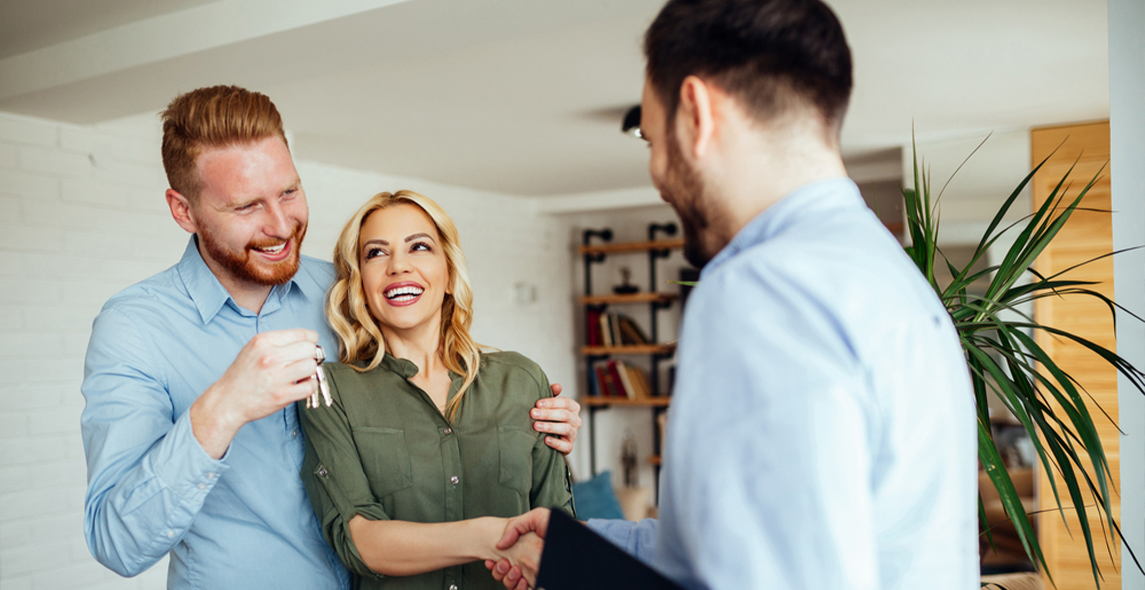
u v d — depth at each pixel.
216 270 1.27
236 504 1.22
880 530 0.59
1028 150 3.87
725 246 0.70
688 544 0.55
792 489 0.50
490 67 2.83
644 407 6.45
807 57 0.64
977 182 3.97
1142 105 1.37
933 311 0.63
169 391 1.22
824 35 0.64
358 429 1.17
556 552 0.69
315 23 2.01
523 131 3.79
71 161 3.02
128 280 3.20
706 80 0.66
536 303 6.11
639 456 6.46
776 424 0.51
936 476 0.60
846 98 0.67
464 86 3.06
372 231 1.25
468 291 1.31
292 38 2.12
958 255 4.00
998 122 3.74
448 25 2.03
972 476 0.65
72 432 3.02
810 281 0.57
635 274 6.45
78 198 3.04
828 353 0.53
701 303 0.60
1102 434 3.50
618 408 6.54
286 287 1.35
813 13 0.64
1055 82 3.08
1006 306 1.38
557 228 6.41
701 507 0.53
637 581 0.61
